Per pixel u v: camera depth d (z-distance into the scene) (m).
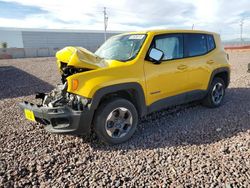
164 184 2.52
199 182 2.52
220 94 5.39
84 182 2.61
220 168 2.76
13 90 7.83
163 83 3.99
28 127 4.29
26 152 3.32
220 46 5.41
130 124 3.66
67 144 3.57
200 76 4.72
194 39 4.69
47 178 2.71
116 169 2.85
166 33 4.18
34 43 58.50
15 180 2.67
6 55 31.88
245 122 4.28
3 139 3.78
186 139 3.65
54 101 3.40
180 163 2.92
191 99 4.71
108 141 3.46
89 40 65.69
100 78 3.29
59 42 61.31
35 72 12.52
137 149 3.38
